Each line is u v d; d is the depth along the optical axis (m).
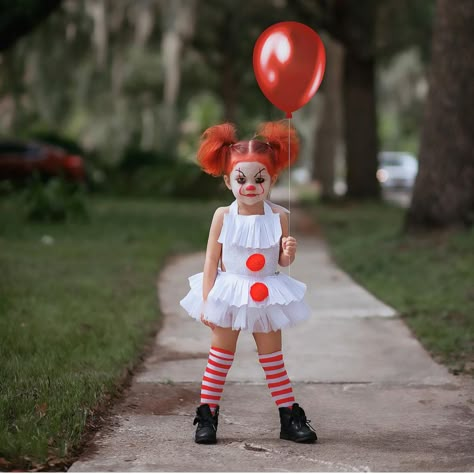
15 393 4.70
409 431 4.52
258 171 4.20
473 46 10.93
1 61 27.73
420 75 38.69
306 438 4.28
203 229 14.91
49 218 15.20
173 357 6.11
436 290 8.45
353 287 9.02
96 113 38.44
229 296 4.12
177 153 40.25
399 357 6.12
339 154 48.72
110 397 4.96
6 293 7.80
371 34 21.48
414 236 11.34
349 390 5.34
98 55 24.78
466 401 5.08
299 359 6.09
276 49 4.47
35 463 3.82
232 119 30.39
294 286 4.28
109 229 14.48
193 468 3.88
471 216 11.08
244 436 4.42
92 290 8.27
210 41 29.30
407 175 37.72
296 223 17.23
